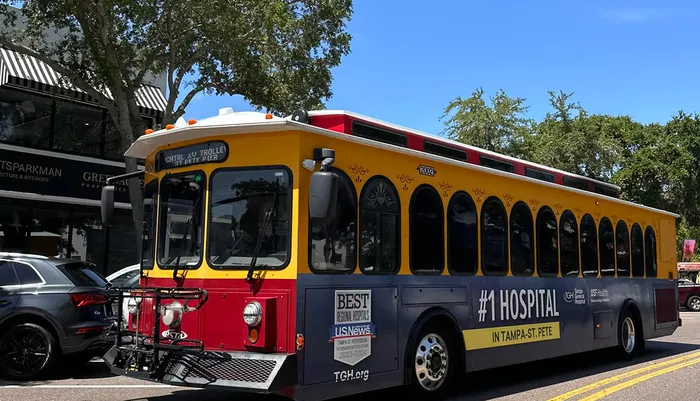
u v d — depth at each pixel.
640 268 12.81
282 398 7.85
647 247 13.23
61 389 8.43
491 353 8.44
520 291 9.15
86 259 19.33
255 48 16.94
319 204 5.66
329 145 6.47
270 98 17.81
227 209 6.45
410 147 7.71
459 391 8.62
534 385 9.19
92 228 19.53
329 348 6.20
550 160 31.45
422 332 7.45
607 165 32.28
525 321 9.17
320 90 18.84
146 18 14.47
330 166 6.16
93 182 19.50
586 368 11.03
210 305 6.32
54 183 18.66
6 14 15.54
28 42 18.39
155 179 7.27
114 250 19.91
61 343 8.98
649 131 38.59
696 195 37.44
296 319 5.91
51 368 9.00
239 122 6.32
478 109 28.89
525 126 29.94
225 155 6.53
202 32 16.20
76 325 9.08
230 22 15.51
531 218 9.62
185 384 6.04
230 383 5.82
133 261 20.33
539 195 9.89
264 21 15.60
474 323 8.20
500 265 8.83
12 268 9.21
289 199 6.12
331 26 18.27
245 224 6.32
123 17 14.99
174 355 6.28
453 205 8.11
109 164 19.88
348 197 6.61
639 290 12.64
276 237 6.12
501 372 10.51
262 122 6.21
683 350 13.93
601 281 11.31
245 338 6.03
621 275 12.04
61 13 14.54
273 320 5.98
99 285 9.81
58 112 19.05
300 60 18.08
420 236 7.51
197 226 6.62
